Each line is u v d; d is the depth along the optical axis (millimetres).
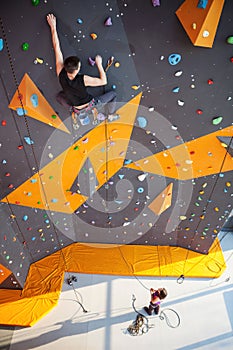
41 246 6062
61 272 6082
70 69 3201
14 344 5211
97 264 6207
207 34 3418
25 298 5734
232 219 6668
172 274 6109
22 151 4539
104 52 3621
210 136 4660
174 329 5430
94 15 3332
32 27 3354
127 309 5660
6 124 4199
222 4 3232
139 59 3730
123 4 3287
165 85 4027
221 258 6379
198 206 5703
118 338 5305
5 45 3457
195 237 6246
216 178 5242
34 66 3637
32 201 5250
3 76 3695
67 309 5652
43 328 5410
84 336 5324
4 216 5094
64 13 3287
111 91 4008
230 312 5672
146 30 3480
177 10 3318
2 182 4801
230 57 3727
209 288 6000
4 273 5602
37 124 4230
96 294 5859
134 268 6172
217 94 4133
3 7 3219
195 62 3781
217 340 5324
